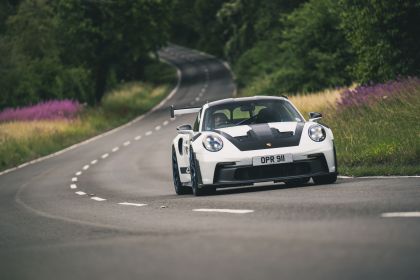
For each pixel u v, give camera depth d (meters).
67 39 80.56
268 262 6.43
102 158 38.47
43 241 10.03
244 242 7.59
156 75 125.19
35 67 78.94
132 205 14.54
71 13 78.81
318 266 6.09
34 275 7.13
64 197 19.53
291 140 14.43
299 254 6.66
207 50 150.50
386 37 33.59
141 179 24.69
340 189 12.88
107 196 18.59
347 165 19.20
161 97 95.00
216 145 14.48
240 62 88.12
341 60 54.94
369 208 9.58
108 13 78.81
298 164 14.27
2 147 46.25
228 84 100.25
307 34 55.97
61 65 80.50
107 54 80.94
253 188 15.76
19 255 8.76
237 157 14.20
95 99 82.06
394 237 7.16
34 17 81.31
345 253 6.55
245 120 15.49
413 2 32.28
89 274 6.76
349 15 34.44
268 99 16.12
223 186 14.41
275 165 14.19
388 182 13.48
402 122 21.03
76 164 36.56
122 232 9.90
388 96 24.80
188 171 16.20
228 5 100.06
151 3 79.75
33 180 29.47
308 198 11.82
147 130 58.00
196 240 8.09
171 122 63.72
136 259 7.27
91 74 82.19
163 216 11.49
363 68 34.69
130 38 80.88
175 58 147.00
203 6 153.50
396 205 9.70
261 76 74.75
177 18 172.12
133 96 94.38
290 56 61.56
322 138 14.57
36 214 14.82
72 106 68.06
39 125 56.56
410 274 5.64
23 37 81.00
